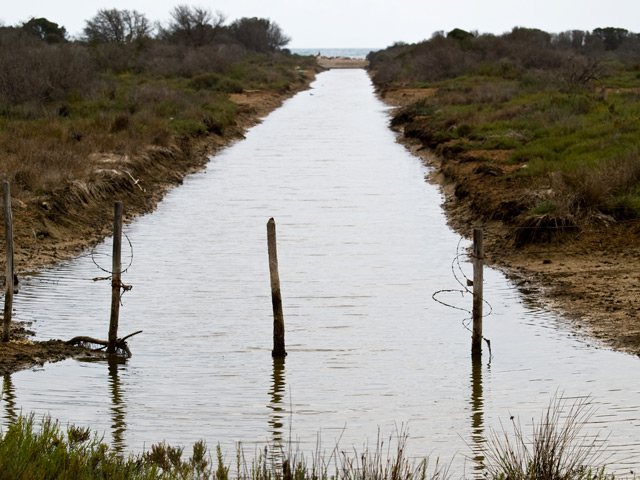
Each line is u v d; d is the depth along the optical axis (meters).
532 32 132.62
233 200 31.12
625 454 10.48
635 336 15.36
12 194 25.09
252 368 14.22
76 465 8.46
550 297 18.17
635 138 32.62
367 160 41.91
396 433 11.42
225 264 21.69
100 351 15.02
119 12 120.38
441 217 27.80
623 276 19.11
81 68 58.34
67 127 39.12
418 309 17.81
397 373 13.95
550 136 38.44
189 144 43.84
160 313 17.44
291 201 30.75
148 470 8.72
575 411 12.04
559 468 9.54
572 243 22.05
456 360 14.59
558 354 14.74
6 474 7.89
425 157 42.41
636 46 139.62
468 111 50.34
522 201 24.92
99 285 19.55
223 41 140.88
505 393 12.91
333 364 14.44
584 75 60.91
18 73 50.00
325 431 11.52
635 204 23.58
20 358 14.27
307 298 18.59
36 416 11.80
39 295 18.59
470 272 20.77
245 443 11.08
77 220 25.61
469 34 122.62
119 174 30.77
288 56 176.62
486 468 10.13
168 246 23.81
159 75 85.38
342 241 24.31
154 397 12.77
